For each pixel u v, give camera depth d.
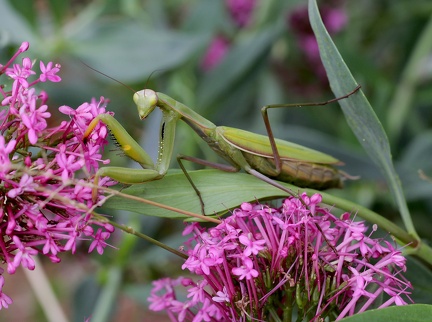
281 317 0.32
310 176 0.34
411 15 0.54
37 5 0.49
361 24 0.58
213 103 0.49
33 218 0.30
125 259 0.44
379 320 0.30
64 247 0.30
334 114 0.53
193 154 0.46
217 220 0.32
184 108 0.34
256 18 0.52
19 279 0.66
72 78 0.54
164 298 0.34
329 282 0.32
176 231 0.50
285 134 0.44
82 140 0.31
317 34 0.33
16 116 0.31
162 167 0.33
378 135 0.34
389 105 0.51
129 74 0.46
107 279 0.45
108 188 0.31
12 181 0.30
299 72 0.53
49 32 0.48
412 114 0.51
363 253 0.32
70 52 0.47
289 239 0.31
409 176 0.46
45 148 0.31
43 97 0.31
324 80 0.52
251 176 0.34
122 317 0.57
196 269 0.31
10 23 0.47
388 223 0.34
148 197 0.33
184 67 0.49
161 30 0.50
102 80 0.48
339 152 0.44
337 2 0.55
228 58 0.48
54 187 0.31
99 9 0.50
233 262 0.32
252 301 0.32
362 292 0.31
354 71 0.49
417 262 0.35
